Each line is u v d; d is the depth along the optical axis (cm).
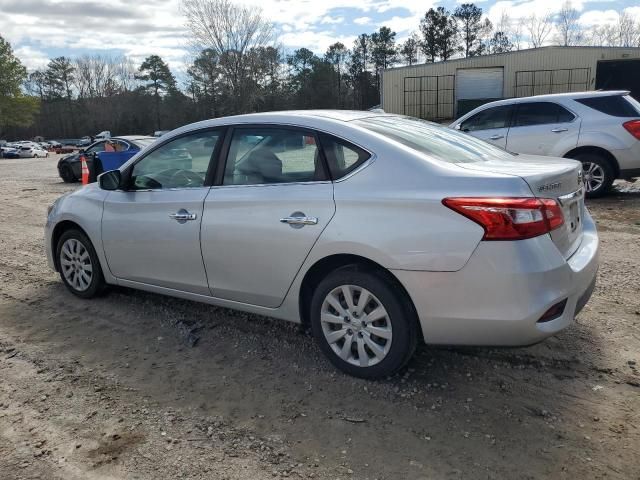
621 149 825
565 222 309
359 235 308
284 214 338
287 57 5641
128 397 327
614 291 466
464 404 306
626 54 3134
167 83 9231
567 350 363
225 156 379
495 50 7700
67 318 451
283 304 355
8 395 332
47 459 271
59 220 488
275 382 338
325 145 337
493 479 247
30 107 8069
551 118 876
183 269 399
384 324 317
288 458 267
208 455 271
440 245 287
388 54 8462
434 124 412
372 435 282
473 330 291
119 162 1428
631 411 294
